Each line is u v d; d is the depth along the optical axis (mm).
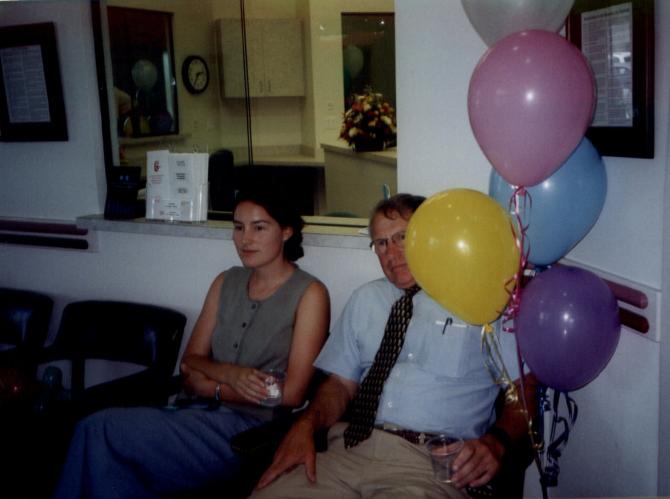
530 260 1554
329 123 5062
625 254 1575
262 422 1881
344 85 4832
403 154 2088
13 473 1908
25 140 2957
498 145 1326
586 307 1364
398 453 1579
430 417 1638
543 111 1253
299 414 1772
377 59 4648
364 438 1648
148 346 2320
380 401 1688
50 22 2781
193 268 2621
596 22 1549
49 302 2777
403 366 1698
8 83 2930
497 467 1469
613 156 1574
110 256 2809
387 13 4527
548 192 1454
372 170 3688
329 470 1607
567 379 1425
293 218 2025
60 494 1641
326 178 4555
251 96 5184
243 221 1960
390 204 1735
